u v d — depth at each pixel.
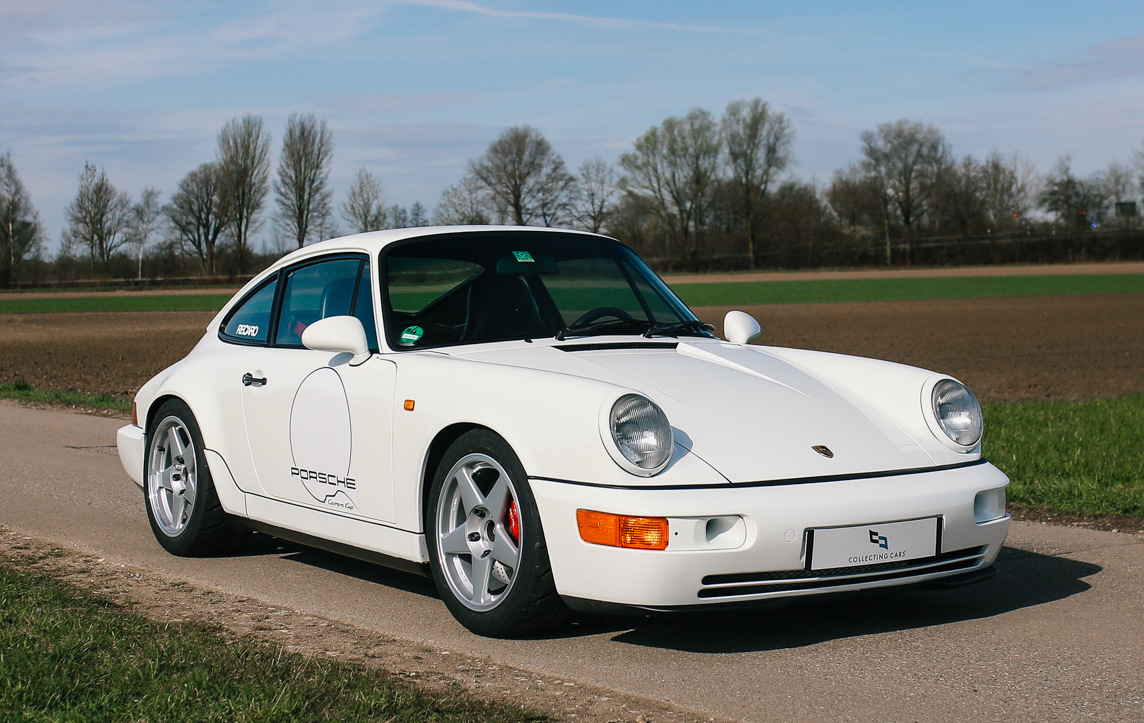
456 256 4.18
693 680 2.98
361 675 2.91
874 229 90.00
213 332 4.95
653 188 89.25
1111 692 2.89
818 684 2.96
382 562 3.85
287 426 4.14
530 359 3.64
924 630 3.53
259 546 4.90
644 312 4.35
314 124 80.81
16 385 13.62
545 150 81.00
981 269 79.94
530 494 3.18
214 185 87.31
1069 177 87.25
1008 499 6.03
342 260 4.30
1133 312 32.72
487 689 2.87
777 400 3.53
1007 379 15.27
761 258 89.31
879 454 3.37
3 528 5.19
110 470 7.09
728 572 2.99
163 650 3.02
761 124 87.56
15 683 2.70
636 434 3.03
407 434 3.58
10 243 79.00
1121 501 5.79
